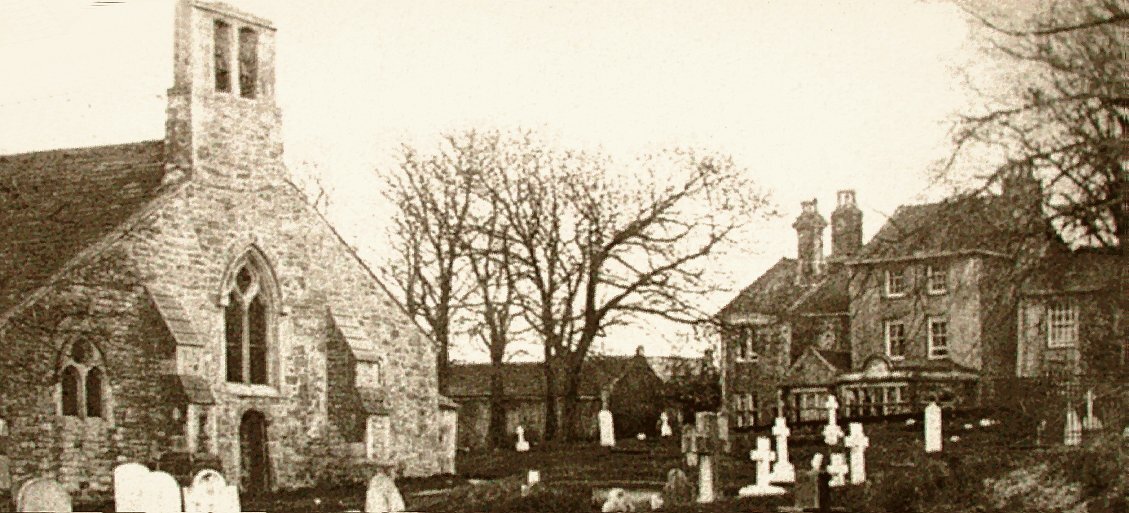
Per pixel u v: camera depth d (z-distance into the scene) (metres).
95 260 50.22
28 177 55.88
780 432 47.72
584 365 100.88
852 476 43.06
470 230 80.50
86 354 49.75
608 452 63.81
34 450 48.09
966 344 82.31
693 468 49.34
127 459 50.28
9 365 47.81
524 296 79.19
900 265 46.22
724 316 93.81
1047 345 76.25
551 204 79.12
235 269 54.44
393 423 58.22
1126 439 37.94
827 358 89.25
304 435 56.03
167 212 52.41
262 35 56.25
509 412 113.62
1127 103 39.44
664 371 108.88
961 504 36.16
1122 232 39.31
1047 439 47.97
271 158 56.00
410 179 82.12
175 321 50.94
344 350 56.53
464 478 57.41
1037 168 39.50
